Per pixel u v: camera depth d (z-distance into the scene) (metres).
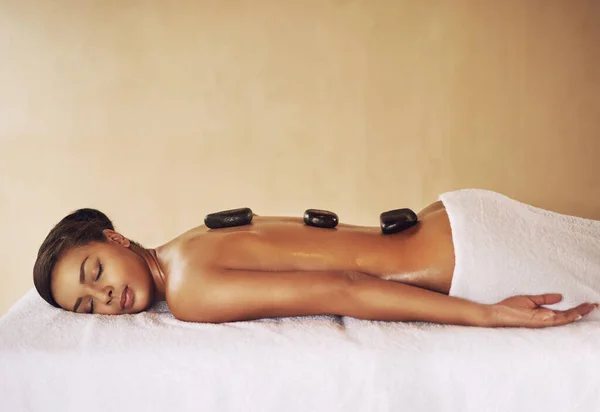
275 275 1.18
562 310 1.15
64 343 1.11
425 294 1.16
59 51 2.36
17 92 2.36
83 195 2.40
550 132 2.47
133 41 2.38
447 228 1.26
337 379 1.04
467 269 1.19
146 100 2.39
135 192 2.42
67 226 1.32
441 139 2.46
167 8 2.37
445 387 1.03
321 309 1.18
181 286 1.20
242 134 2.43
